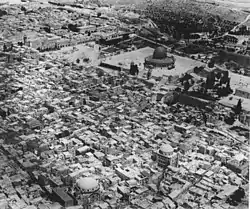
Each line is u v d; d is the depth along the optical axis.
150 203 149.50
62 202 144.75
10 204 144.50
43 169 165.62
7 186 155.62
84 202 147.00
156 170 172.12
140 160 179.62
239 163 179.88
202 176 169.12
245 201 154.00
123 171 167.38
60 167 166.50
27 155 175.75
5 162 172.50
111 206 146.50
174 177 165.25
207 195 156.38
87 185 149.75
